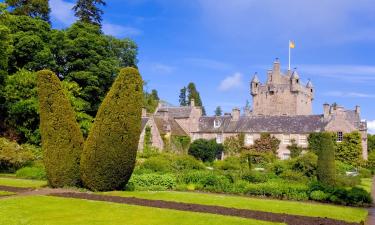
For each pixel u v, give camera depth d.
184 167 30.59
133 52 56.72
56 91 20.70
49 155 20.38
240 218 13.57
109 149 19.66
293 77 77.06
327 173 26.19
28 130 34.62
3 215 12.95
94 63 40.38
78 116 36.53
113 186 20.16
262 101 79.81
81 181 20.72
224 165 35.25
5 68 34.16
